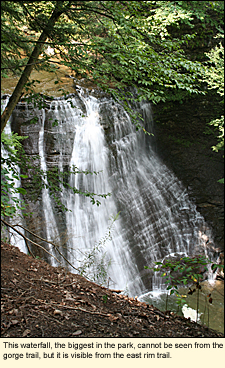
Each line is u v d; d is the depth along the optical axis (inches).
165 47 160.9
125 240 481.7
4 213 162.6
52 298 149.7
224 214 615.8
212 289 462.6
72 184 451.2
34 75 475.2
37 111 410.3
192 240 565.3
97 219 470.6
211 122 551.5
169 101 574.9
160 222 539.2
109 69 152.8
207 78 498.3
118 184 522.9
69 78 490.6
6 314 125.0
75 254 415.2
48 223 406.3
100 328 130.7
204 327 151.4
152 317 154.8
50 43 147.7
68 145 442.0
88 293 168.1
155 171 597.9
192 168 630.5
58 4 145.5
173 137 629.6
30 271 175.3
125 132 537.6
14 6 149.2
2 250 189.3
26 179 395.5
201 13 492.4
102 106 496.1
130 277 457.4
